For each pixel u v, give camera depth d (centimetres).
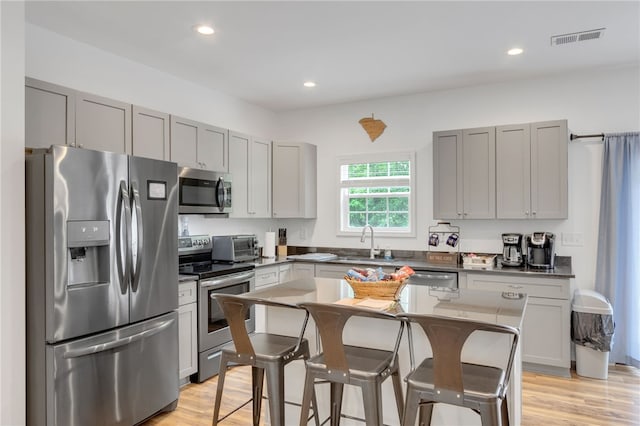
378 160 497
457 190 426
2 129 225
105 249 254
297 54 358
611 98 395
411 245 480
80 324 238
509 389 199
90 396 243
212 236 447
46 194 228
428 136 472
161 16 289
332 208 527
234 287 392
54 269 227
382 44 338
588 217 400
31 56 299
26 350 233
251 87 451
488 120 443
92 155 246
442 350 166
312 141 539
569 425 274
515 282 373
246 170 462
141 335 271
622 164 381
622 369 376
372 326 232
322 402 245
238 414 294
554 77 415
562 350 357
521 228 425
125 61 365
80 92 297
